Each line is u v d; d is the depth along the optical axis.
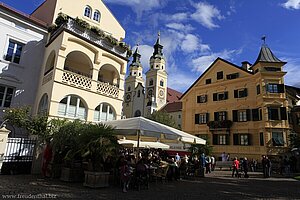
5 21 17.22
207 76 39.72
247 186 13.85
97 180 10.17
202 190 11.49
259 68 32.94
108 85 19.75
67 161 12.07
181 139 13.62
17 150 13.11
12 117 14.36
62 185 10.32
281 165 24.27
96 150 9.99
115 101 20.23
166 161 15.95
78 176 11.54
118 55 20.77
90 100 18.16
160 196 9.38
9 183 10.03
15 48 17.84
